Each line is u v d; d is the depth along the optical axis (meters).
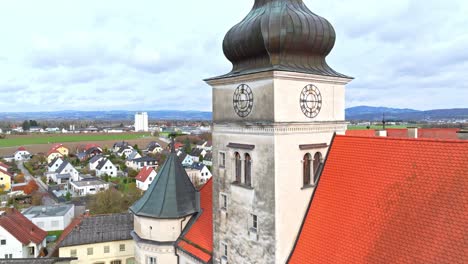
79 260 58.19
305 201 24.73
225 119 27.89
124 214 65.31
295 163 24.12
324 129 25.95
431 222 18.08
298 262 23.08
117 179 158.12
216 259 29.53
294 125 23.77
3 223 65.44
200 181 155.50
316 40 24.55
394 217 19.72
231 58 27.14
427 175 19.61
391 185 20.91
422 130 45.69
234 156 27.17
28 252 67.69
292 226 24.05
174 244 35.06
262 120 24.02
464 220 16.95
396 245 18.80
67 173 160.88
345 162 24.36
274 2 24.78
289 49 23.98
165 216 35.22
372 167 22.56
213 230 29.83
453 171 18.64
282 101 23.30
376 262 19.14
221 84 28.00
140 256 37.03
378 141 23.22
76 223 63.84
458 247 16.53
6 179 139.12
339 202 23.11
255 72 23.64
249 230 25.44
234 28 26.34
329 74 25.30
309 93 24.84
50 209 93.06
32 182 136.75
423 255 17.52
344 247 21.16
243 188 25.97
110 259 59.56
